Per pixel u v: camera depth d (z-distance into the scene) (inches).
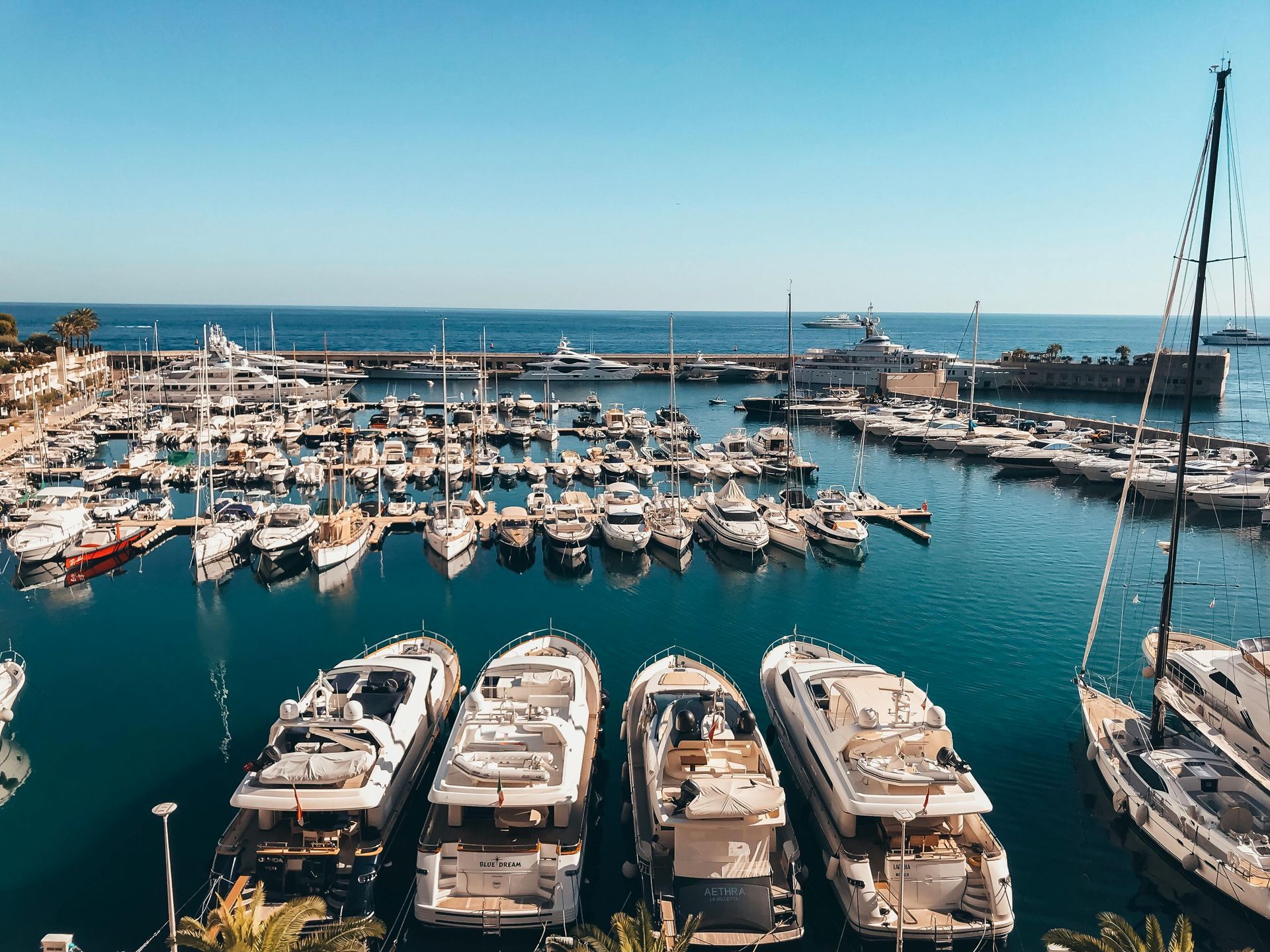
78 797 1019.3
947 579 1900.8
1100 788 1053.8
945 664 1423.5
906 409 4350.4
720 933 748.0
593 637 1536.7
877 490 2891.2
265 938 581.6
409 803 981.2
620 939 605.9
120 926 807.7
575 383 6210.6
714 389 5999.0
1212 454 3164.4
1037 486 2960.1
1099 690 1326.3
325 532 2031.3
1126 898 871.1
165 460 3201.3
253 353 5275.6
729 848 792.9
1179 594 1809.8
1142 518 2498.8
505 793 816.3
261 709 1252.5
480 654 1456.7
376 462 3127.5
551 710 977.5
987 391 5792.3
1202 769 974.4
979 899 796.0
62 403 4106.8
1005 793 1042.7
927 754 879.7
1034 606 1720.0
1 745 1144.2
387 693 1026.1
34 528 1967.3
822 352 5634.8
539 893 799.1
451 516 2213.3
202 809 997.2
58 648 1485.0
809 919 838.5
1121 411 4933.6
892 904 783.1
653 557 2079.2
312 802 805.2
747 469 3083.2
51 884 864.3
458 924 777.6
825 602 1738.4
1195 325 1031.0
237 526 2075.5
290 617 1637.6
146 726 1199.6
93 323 5113.2
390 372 6053.2
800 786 991.6
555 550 2022.6
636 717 1076.5
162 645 1498.5
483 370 4148.6
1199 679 1168.2
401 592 1792.6
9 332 4680.1
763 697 1286.9
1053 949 630.5
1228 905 845.8
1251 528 2374.5
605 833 969.5
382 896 849.5
